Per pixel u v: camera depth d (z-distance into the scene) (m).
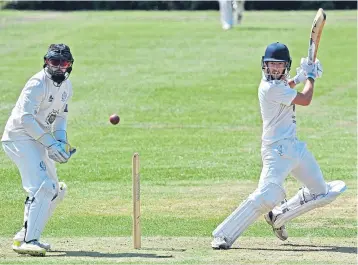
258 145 69.25
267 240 38.72
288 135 35.81
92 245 37.25
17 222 44.19
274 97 35.31
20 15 180.62
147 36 146.00
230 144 69.62
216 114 84.44
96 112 84.38
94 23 165.25
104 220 44.62
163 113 84.75
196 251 35.41
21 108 34.03
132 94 94.88
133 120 80.88
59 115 35.56
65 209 47.56
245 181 56.03
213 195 51.66
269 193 35.72
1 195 51.56
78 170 59.19
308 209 36.94
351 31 151.88
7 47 131.25
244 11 199.38
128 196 51.47
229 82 102.75
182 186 54.50
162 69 112.94
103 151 66.38
